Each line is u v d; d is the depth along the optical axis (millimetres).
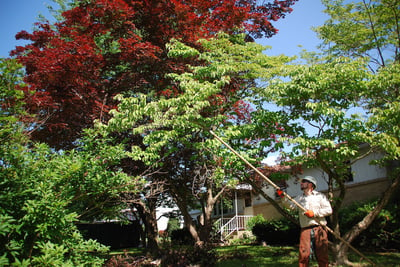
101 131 5824
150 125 7438
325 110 6254
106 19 8781
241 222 20312
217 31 9359
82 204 6125
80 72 8297
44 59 7840
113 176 5516
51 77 8000
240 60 8430
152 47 8484
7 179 4199
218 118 7324
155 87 9672
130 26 9148
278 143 6676
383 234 10219
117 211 6633
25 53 9000
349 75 6527
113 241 22047
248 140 8680
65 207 5176
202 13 9383
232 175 8211
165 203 14516
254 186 8492
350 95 6934
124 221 7023
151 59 8938
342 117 6430
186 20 8977
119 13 8531
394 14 9648
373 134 6414
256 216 19578
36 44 9758
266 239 15742
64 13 9500
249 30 10445
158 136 7359
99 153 5605
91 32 9062
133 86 9383
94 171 5246
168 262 8898
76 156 5348
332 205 8273
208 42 8289
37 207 3914
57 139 9180
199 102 6191
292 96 6777
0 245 3916
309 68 6746
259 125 7527
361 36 10344
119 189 5680
